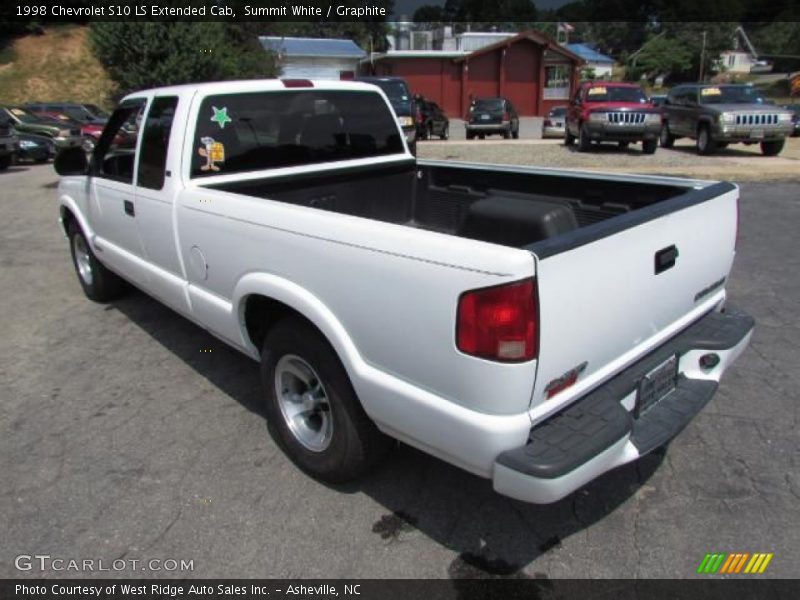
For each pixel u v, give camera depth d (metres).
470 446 2.23
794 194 10.11
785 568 2.54
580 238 2.22
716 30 75.56
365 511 2.90
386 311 2.39
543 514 2.87
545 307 2.12
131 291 5.96
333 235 2.54
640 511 2.88
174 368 4.38
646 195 3.42
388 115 4.55
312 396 3.03
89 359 4.54
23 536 2.78
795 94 52.97
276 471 3.20
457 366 2.19
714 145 15.12
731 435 3.44
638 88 16.83
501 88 42.66
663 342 2.87
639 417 2.72
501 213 2.92
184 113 3.58
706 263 3.00
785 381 4.01
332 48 42.53
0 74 38.41
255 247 2.97
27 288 6.24
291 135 4.03
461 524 2.82
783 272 6.18
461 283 2.12
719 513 2.85
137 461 3.30
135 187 4.03
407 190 4.70
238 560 2.63
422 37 51.78
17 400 3.96
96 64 39.28
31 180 14.56
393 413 2.48
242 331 3.30
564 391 2.35
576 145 18.12
